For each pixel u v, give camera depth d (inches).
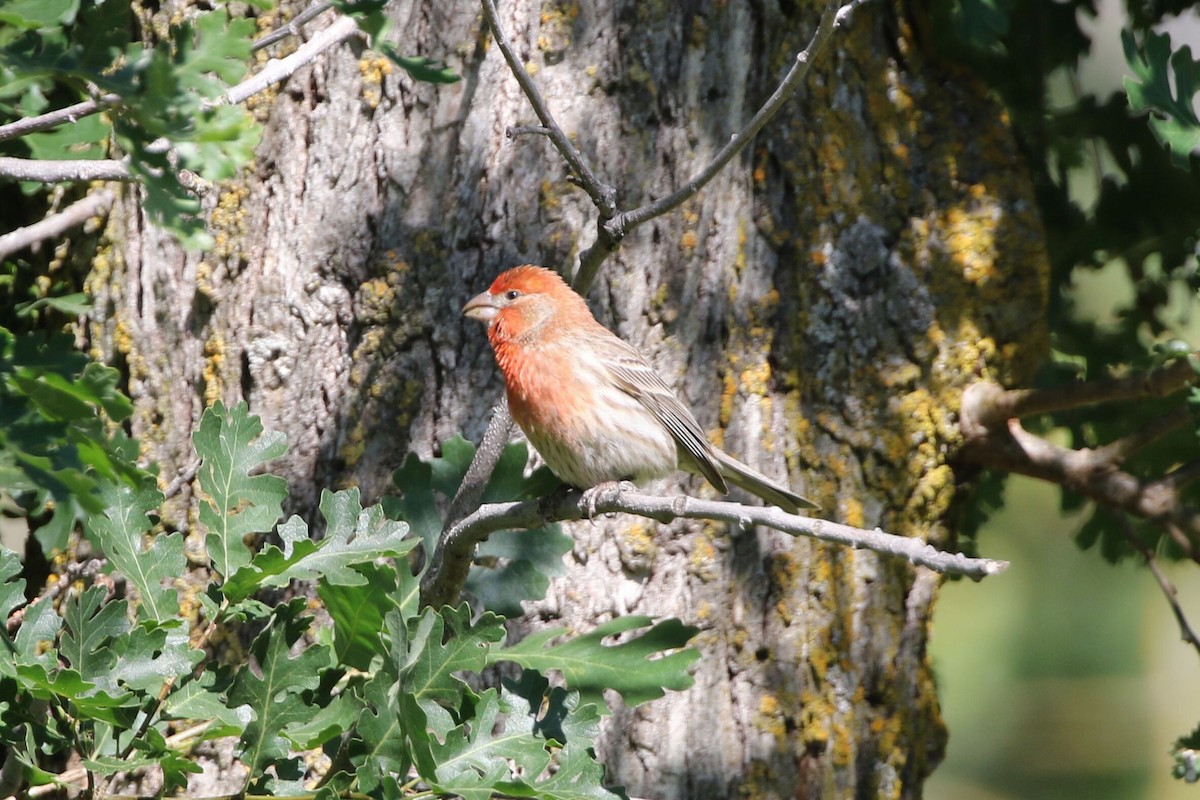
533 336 379.9
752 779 379.6
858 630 398.6
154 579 291.6
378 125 386.9
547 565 346.0
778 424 393.4
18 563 276.8
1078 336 522.0
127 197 396.8
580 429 384.5
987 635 746.2
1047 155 505.7
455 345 381.4
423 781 281.6
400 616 270.2
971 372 419.5
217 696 277.3
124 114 218.8
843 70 409.7
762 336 394.3
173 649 275.6
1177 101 373.1
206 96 231.3
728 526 386.6
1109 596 742.5
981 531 705.6
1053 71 510.3
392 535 291.3
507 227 384.5
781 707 384.2
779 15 397.7
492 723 275.1
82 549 381.4
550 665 325.1
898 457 406.0
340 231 384.5
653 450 391.9
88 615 268.5
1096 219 507.8
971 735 734.5
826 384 399.9
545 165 385.1
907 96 425.7
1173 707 733.9
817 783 385.4
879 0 421.1
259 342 382.6
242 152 222.7
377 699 267.0
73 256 406.0
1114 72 538.6
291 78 388.2
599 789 272.7
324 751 291.4
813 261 398.9
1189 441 493.7
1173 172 493.7
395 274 382.0
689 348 389.7
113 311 394.0
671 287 390.3
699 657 324.5
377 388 380.8
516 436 426.6
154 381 387.9
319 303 384.2
